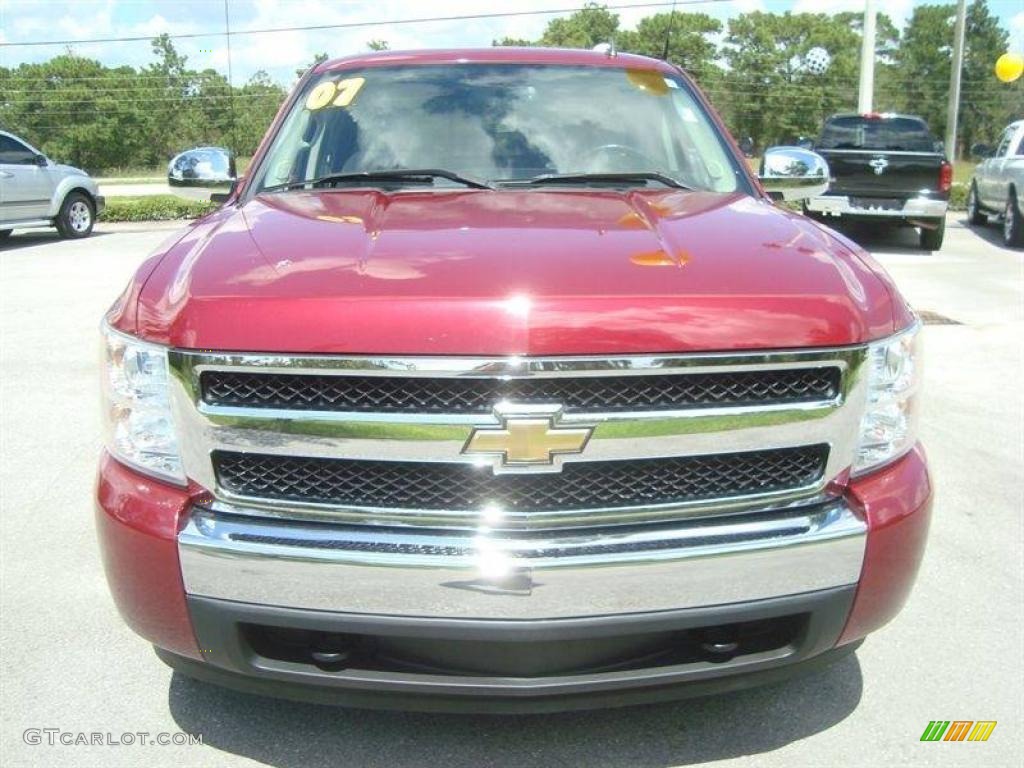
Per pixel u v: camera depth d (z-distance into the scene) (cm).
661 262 231
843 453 225
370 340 204
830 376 221
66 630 314
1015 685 288
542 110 370
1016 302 910
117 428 231
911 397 243
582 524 213
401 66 393
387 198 305
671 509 216
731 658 225
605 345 205
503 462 207
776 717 271
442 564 206
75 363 655
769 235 261
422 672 218
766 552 215
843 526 222
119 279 1023
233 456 216
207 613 217
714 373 211
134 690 280
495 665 217
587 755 253
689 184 348
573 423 206
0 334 741
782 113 8131
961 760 253
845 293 227
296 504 214
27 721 266
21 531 390
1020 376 642
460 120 364
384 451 208
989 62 8519
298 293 213
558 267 224
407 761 249
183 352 212
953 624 325
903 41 8850
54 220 1454
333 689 222
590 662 219
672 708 274
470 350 203
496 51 402
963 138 8594
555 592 207
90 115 6725
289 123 376
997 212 1485
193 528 216
